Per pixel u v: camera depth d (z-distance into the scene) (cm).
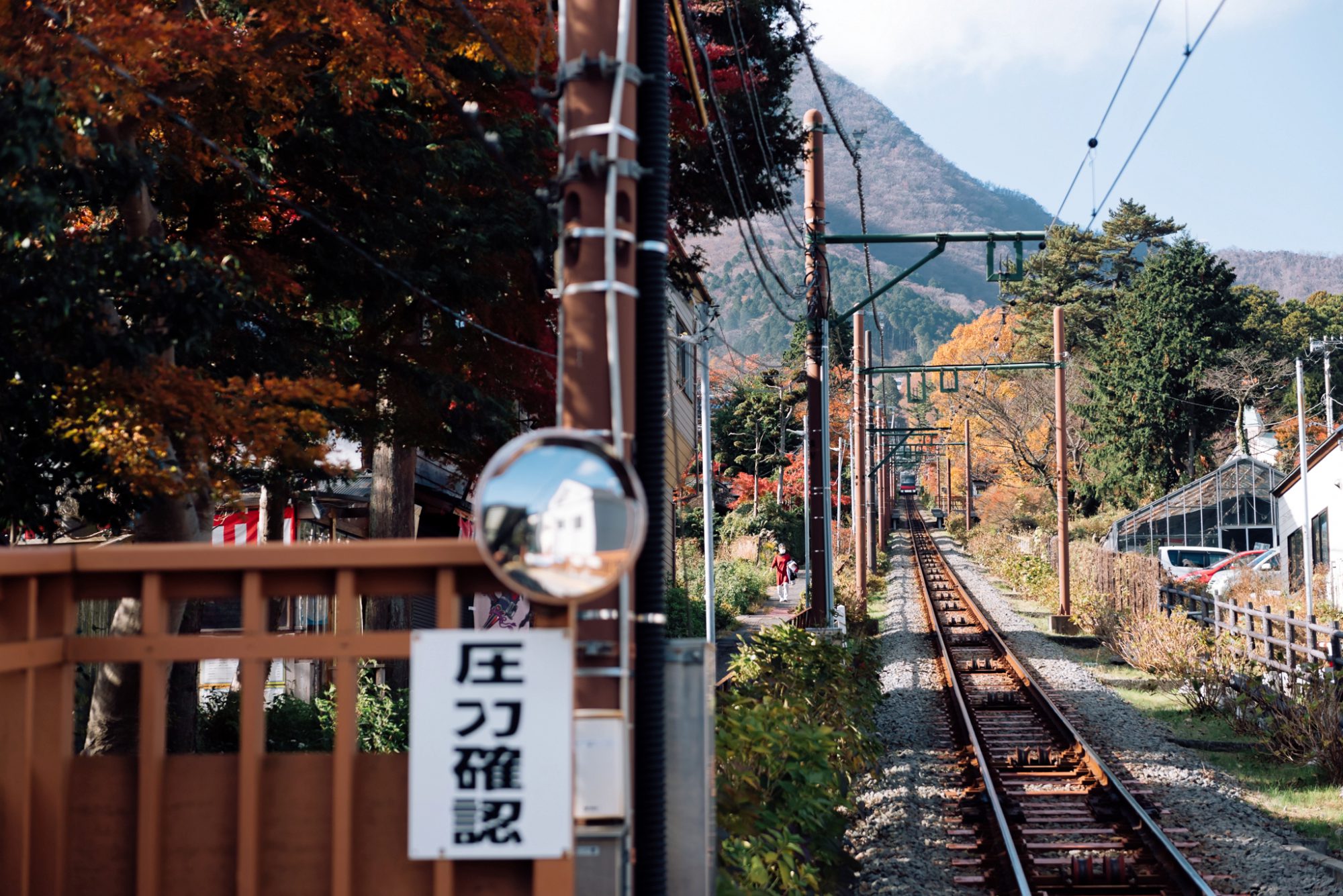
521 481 343
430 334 1341
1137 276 6288
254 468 1212
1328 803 1094
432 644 353
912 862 897
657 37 491
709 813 474
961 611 3444
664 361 478
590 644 418
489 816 348
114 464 804
